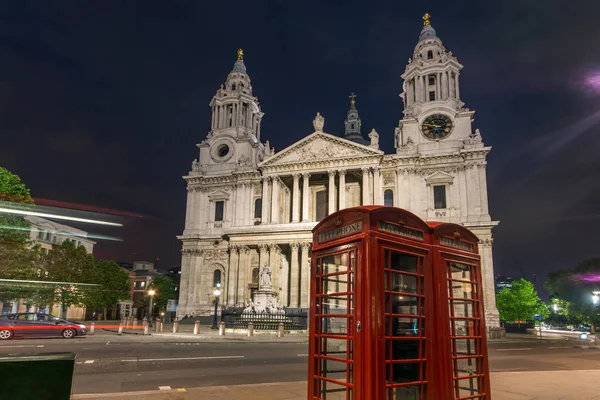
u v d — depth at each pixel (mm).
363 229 6988
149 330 44688
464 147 64375
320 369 7602
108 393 12281
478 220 61438
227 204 74188
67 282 59125
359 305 6676
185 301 71625
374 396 6230
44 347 24922
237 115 80125
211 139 78750
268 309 48312
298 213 68375
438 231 7898
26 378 6461
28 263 43938
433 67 71125
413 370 6926
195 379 15367
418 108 70250
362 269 6758
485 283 59312
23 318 32625
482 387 7988
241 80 83750
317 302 7961
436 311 7367
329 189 67000
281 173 70125
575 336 69438
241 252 65438
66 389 6668
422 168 66188
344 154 67375
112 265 74375
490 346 38031
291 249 62969
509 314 89562
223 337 36125
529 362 24516
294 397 11820
